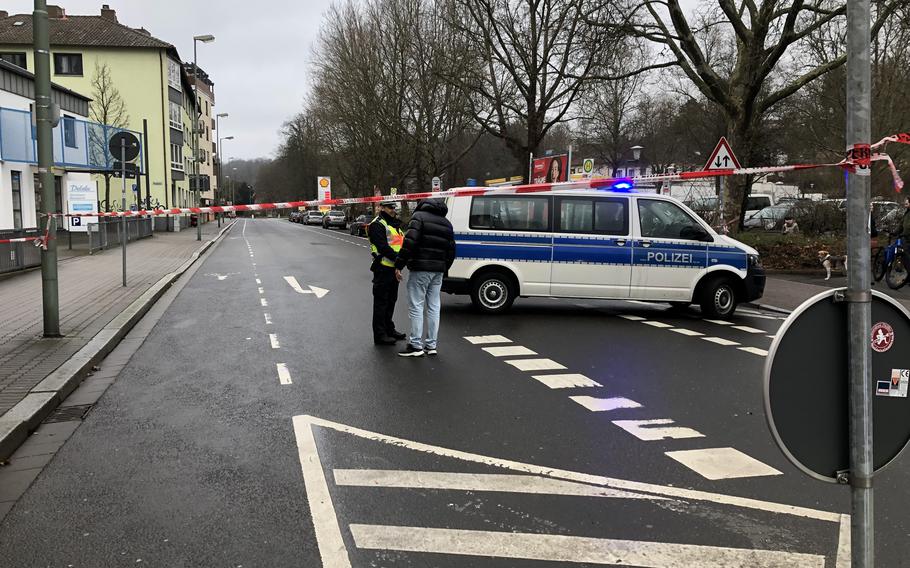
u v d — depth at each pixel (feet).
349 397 19.79
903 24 54.65
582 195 34.73
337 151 178.19
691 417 18.13
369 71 121.80
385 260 26.94
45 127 25.57
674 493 13.19
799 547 11.07
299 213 274.16
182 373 22.68
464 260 34.53
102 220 77.46
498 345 27.48
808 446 7.25
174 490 13.23
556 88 76.79
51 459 14.92
